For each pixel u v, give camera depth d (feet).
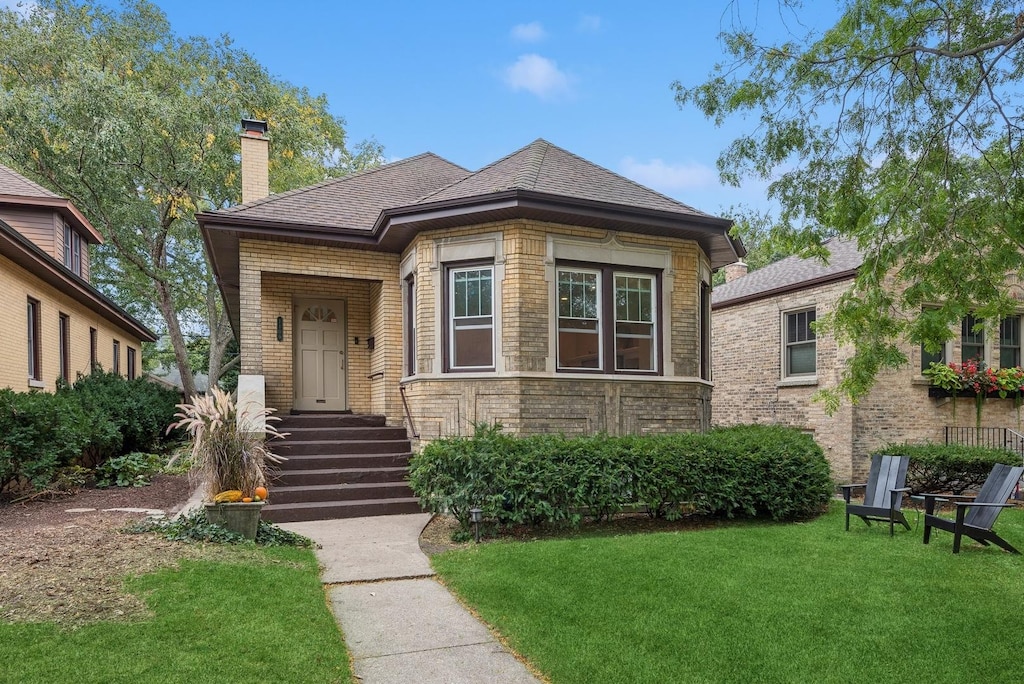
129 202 70.03
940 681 11.93
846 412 40.83
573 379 31.09
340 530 24.81
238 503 20.75
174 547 18.76
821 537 23.40
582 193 31.76
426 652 13.42
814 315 45.44
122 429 44.14
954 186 16.70
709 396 37.06
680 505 27.81
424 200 32.99
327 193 39.11
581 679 11.96
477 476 23.38
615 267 32.96
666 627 14.33
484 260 31.63
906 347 41.70
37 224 50.72
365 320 40.45
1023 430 43.06
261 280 37.45
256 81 77.00
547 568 18.84
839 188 18.56
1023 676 12.12
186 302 84.64
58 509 26.81
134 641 12.23
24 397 29.40
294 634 13.32
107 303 53.47
